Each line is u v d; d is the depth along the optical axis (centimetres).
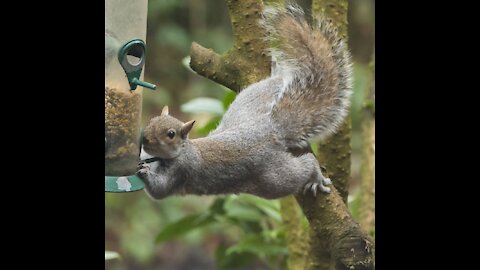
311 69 901
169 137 816
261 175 865
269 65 884
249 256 1142
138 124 813
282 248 1024
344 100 905
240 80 884
